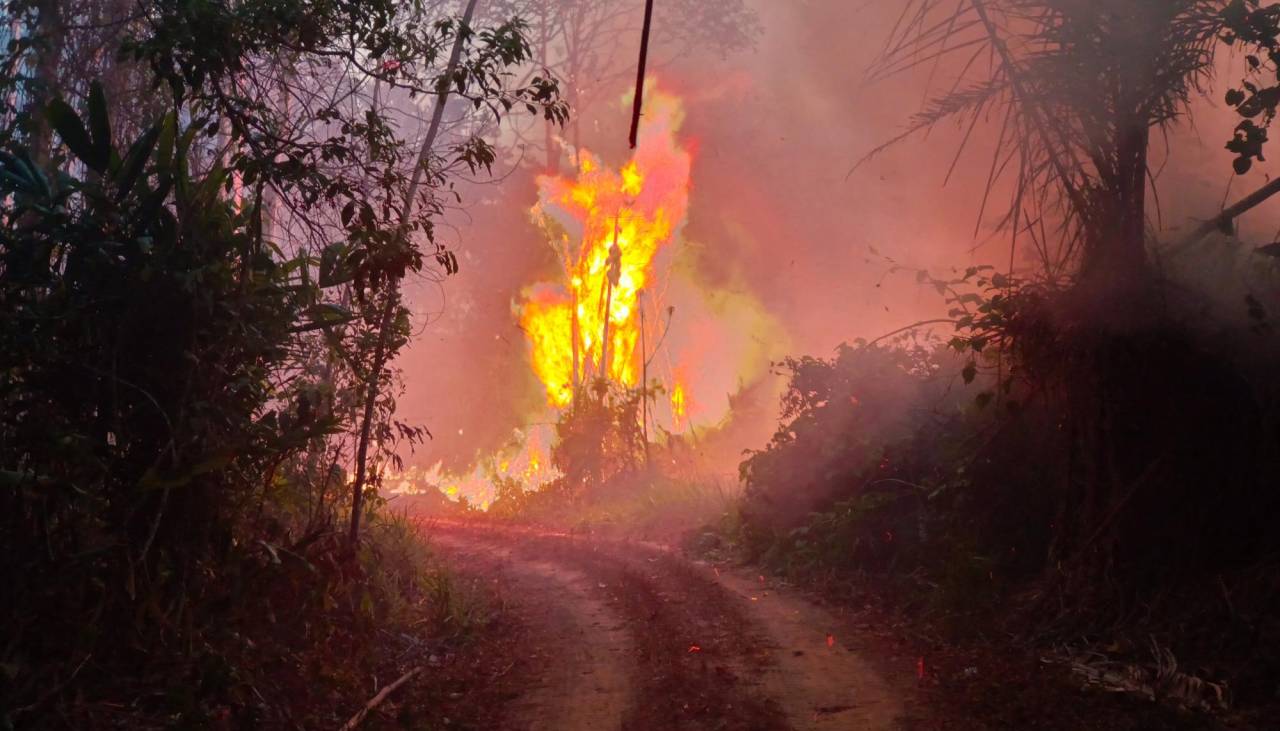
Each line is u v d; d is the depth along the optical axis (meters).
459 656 9.17
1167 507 8.10
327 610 8.52
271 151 8.06
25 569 6.33
